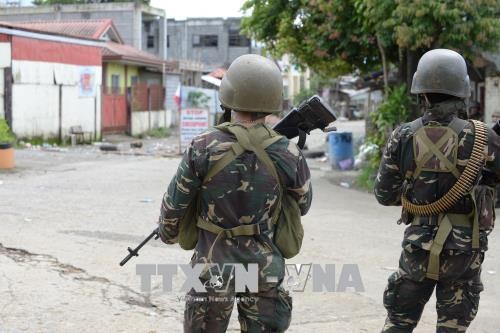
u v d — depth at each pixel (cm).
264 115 310
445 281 356
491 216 359
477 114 1537
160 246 738
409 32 1130
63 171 1455
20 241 736
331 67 1619
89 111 2573
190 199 309
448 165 346
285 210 314
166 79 3428
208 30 5269
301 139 342
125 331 477
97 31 3131
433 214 354
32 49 2230
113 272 626
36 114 2269
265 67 306
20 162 1598
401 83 1389
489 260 742
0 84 2106
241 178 299
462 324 361
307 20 1430
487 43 1202
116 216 913
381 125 1311
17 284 575
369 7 1176
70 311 514
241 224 302
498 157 351
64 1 5031
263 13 1548
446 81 348
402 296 368
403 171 363
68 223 852
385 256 741
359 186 1380
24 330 470
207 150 301
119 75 3047
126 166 1592
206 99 3597
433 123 354
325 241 807
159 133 3125
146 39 4962
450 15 1109
